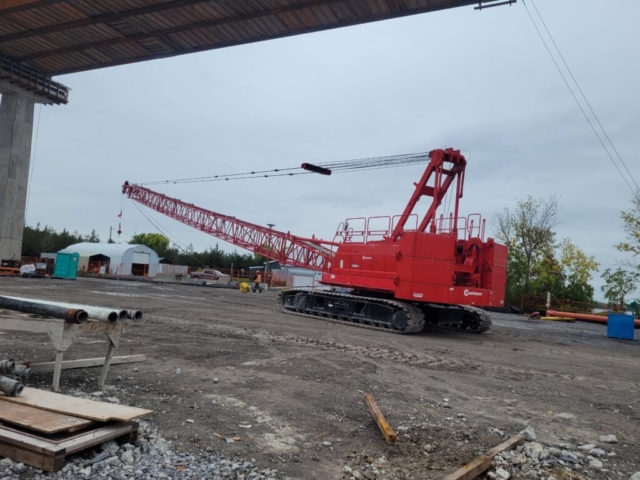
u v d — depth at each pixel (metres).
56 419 4.33
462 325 19.86
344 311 18.94
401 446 5.30
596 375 10.97
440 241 16.70
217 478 4.15
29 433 4.19
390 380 8.62
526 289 41.25
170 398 6.35
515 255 43.03
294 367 8.99
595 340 20.00
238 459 4.64
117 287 30.78
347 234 20.56
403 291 16.62
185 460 4.46
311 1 21.83
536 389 8.86
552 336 20.48
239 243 34.12
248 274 67.38
